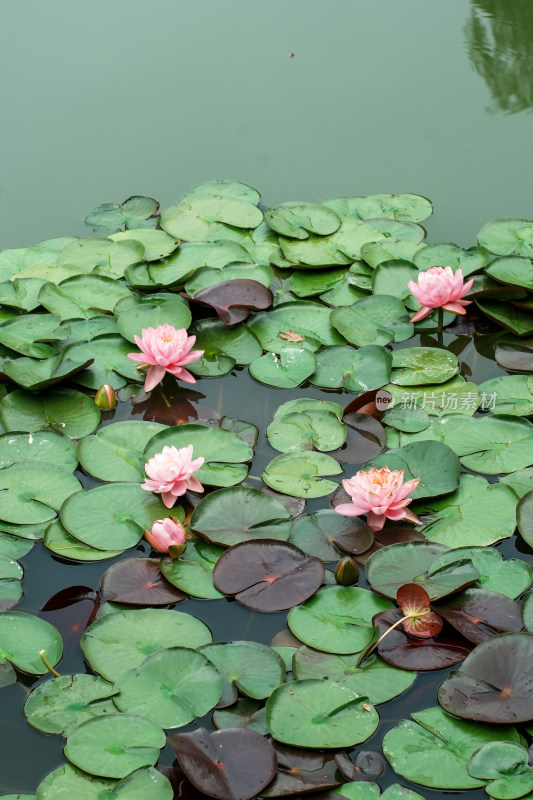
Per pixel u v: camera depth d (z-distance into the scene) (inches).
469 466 110.3
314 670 84.7
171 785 74.4
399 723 78.9
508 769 73.5
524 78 203.3
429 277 130.3
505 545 99.3
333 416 119.1
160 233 164.1
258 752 74.9
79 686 84.4
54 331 139.0
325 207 165.3
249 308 142.1
